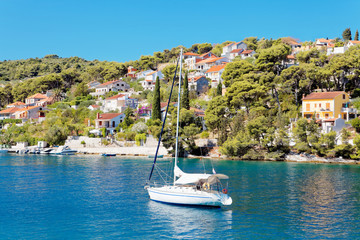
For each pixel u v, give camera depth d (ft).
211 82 593.83
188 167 281.95
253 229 126.41
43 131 495.82
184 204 156.04
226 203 149.89
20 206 156.25
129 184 207.10
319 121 360.48
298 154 334.85
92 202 163.22
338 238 117.50
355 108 384.88
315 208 152.76
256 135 347.36
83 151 435.94
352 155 312.91
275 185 203.21
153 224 131.75
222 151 353.10
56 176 237.45
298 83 431.02
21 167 288.10
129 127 463.01
